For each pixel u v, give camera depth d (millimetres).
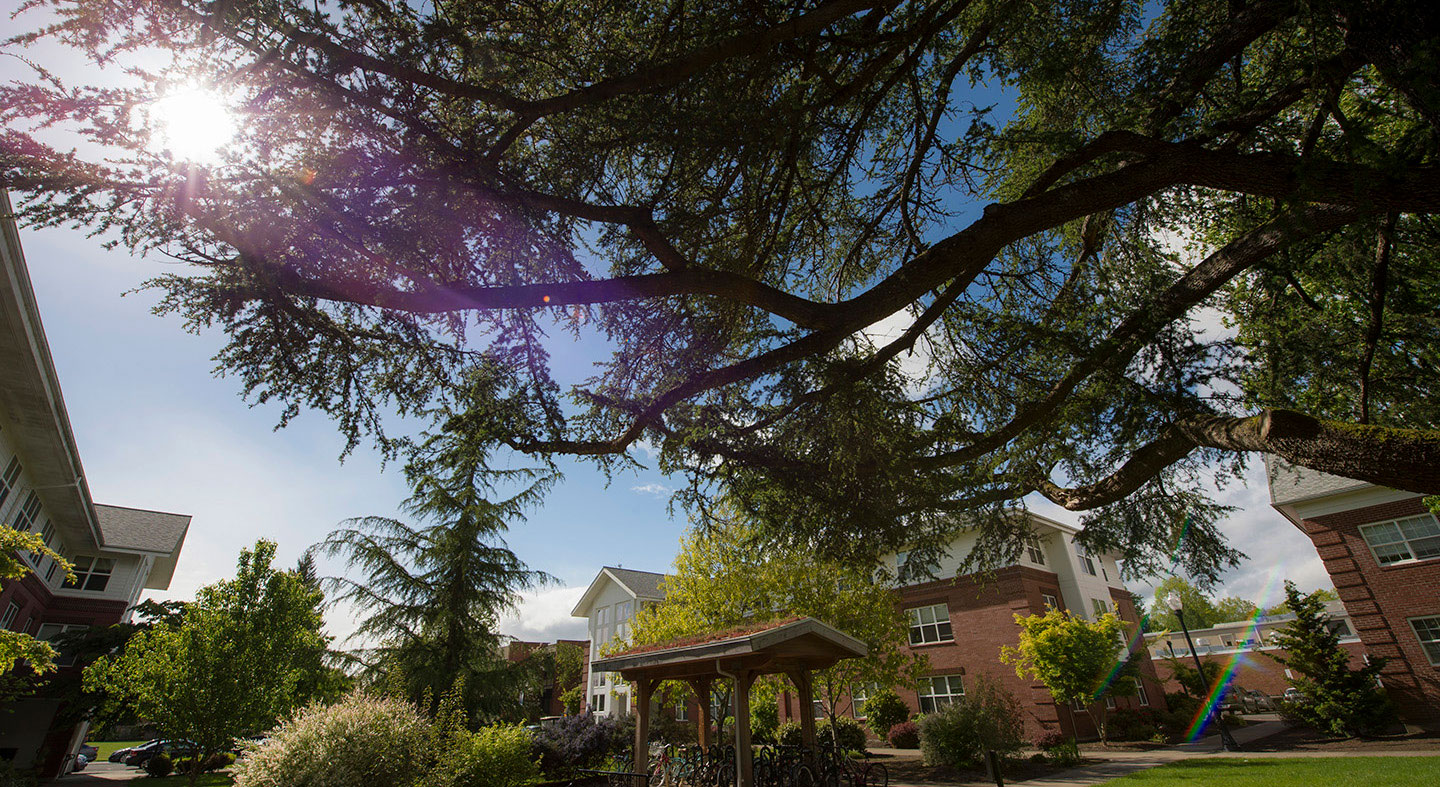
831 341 4863
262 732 11852
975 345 6430
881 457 5473
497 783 11281
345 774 7734
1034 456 6430
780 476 5727
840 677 17297
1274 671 34781
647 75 4051
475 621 17297
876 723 23438
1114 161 5973
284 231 3516
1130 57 6188
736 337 6578
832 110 6414
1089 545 6844
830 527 6266
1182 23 5176
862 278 8203
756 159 5363
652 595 35000
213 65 3121
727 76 4973
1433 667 15859
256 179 3281
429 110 4051
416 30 3656
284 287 3654
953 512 6492
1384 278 6027
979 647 22641
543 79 4496
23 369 13562
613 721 18859
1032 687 20812
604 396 5332
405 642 16562
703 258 6406
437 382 4594
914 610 24828
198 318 3896
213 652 11531
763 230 6785
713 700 23234
